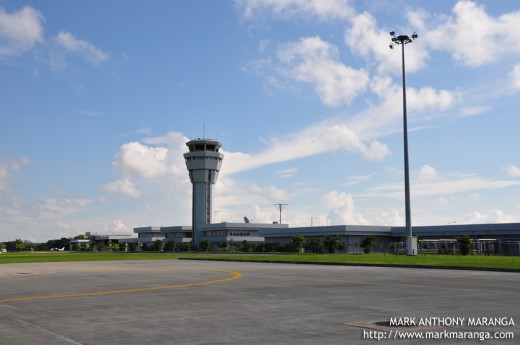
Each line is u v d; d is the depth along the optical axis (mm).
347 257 54656
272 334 10883
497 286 21438
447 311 13992
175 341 10289
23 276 31062
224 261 57375
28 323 12656
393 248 107062
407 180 55906
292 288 21172
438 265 36188
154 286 22938
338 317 13109
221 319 12961
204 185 174750
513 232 98625
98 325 12258
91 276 30625
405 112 56875
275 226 167500
